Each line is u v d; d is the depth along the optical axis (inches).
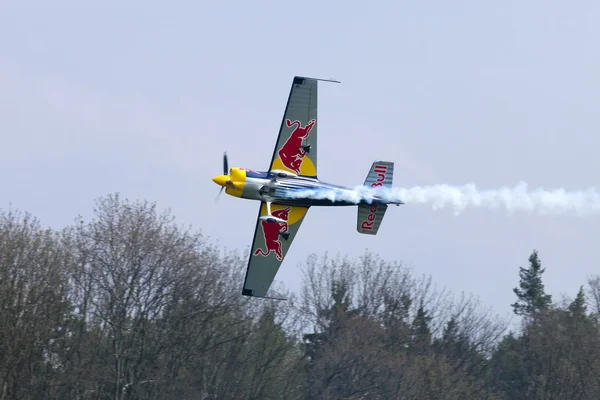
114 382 4375.0
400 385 5206.7
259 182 3043.8
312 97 3110.2
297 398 5036.9
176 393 4653.1
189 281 4574.3
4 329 3966.5
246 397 4717.0
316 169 3107.8
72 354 4308.6
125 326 4446.4
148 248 4557.1
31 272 4234.7
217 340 4756.4
